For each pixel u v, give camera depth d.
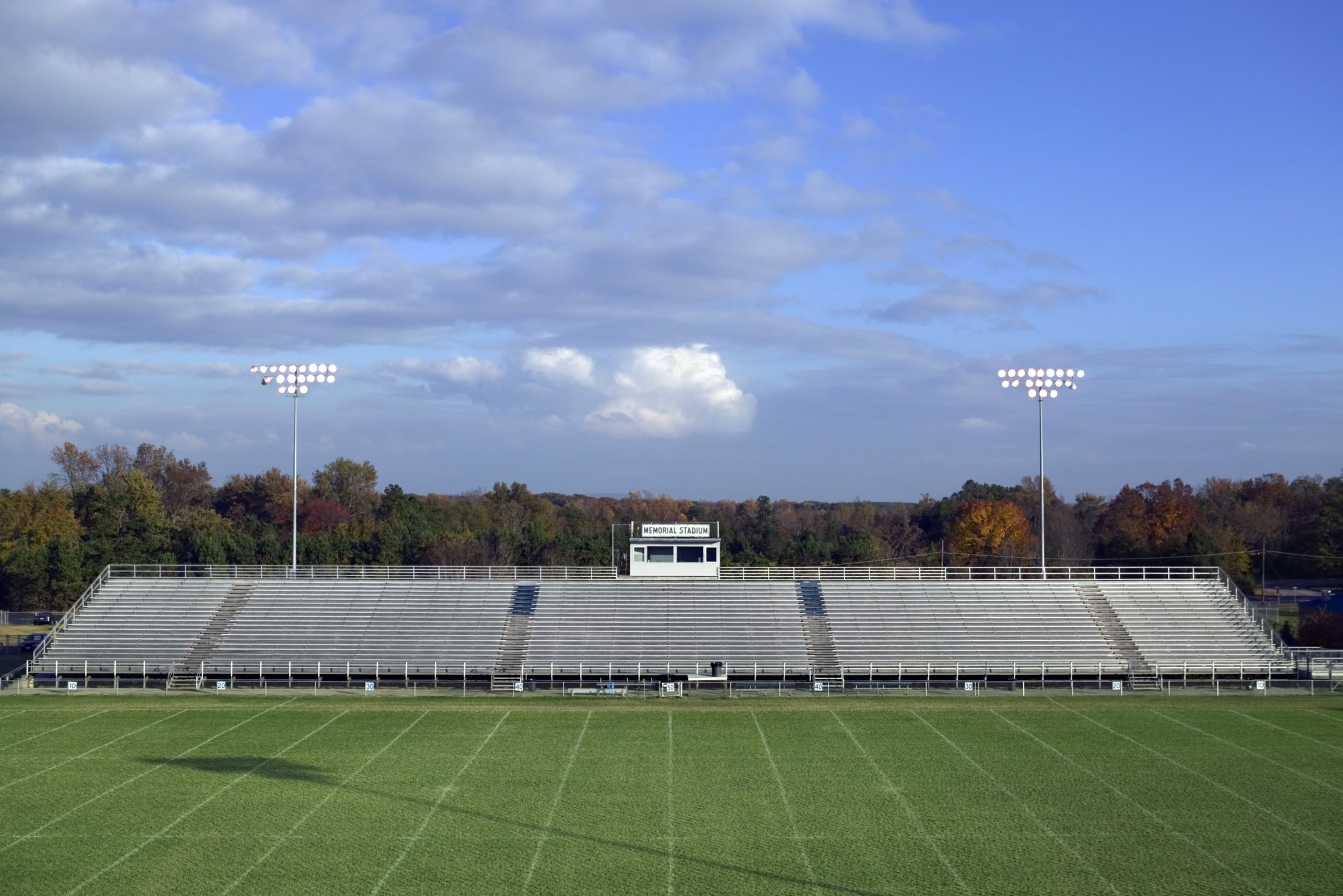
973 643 66.62
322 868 32.25
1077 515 165.00
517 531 152.62
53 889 30.58
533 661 63.88
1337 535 130.12
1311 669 64.38
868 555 134.38
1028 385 73.62
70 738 48.72
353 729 50.69
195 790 40.22
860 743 47.91
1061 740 48.59
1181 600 71.81
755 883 31.17
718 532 76.25
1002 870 32.19
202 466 190.75
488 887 30.80
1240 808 38.25
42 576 111.00
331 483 185.25
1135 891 30.64
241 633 66.81
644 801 39.06
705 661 63.72
